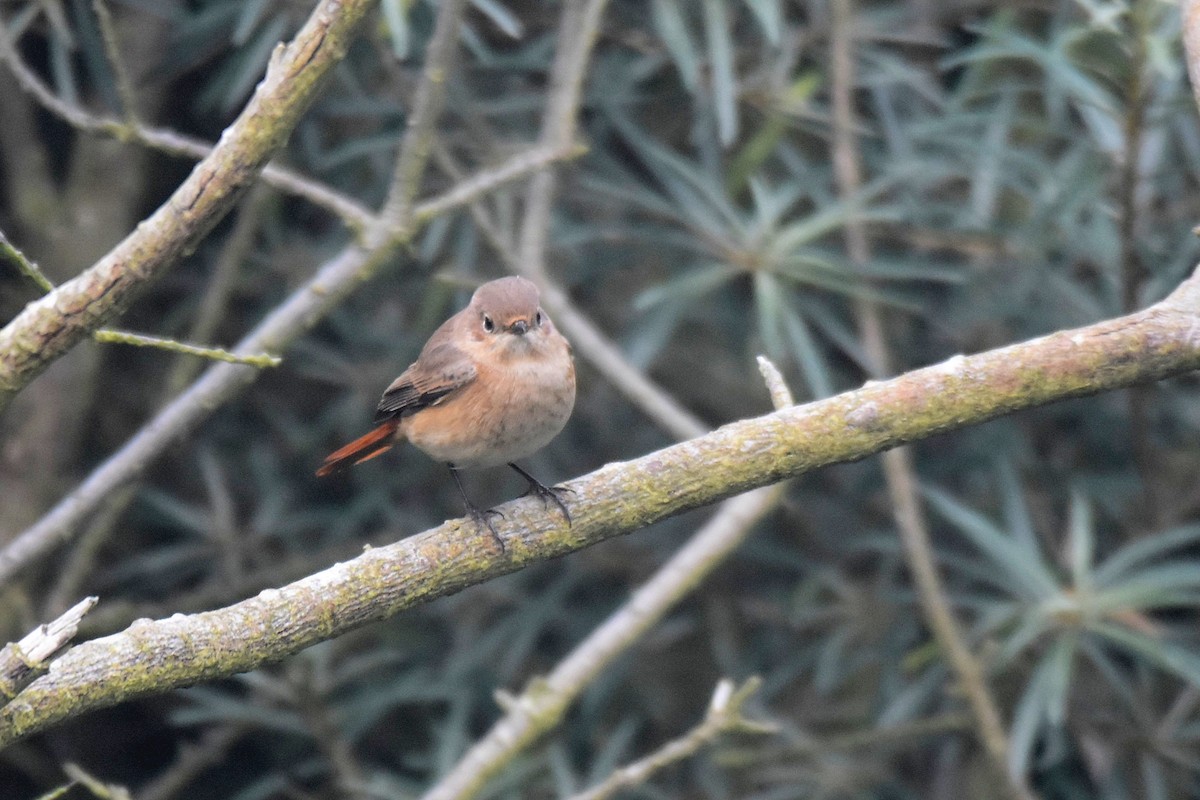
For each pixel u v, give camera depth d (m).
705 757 11.23
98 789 7.26
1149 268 10.35
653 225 11.53
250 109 5.43
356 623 5.80
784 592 11.91
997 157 10.49
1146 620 10.16
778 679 11.34
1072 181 10.16
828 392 9.67
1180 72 9.53
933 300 12.04
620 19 11.44
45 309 5.46
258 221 10.77
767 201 10.22
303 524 11.77
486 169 10.38
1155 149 9.85
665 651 12.41
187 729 12.65
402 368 11.59
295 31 10.96
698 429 9.34
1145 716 10.38
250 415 12.52
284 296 11.99
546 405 7.93
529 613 11.28
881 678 11.48
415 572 5.92
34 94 7.56
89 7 11.19
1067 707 10.54
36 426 11.44
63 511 7.83
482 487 12.08
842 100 10.23
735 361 13.08
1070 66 9.09
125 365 12.63
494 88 12.01
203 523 11.57
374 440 8.26
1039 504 11.52
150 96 11.82
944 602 9.64
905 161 10.42
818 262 9.89
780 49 11.00
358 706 10.95
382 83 11.75
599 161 11.21
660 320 10.66
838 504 12.02
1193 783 11.01
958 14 11.45
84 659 5.15
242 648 5.48
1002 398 6.19
